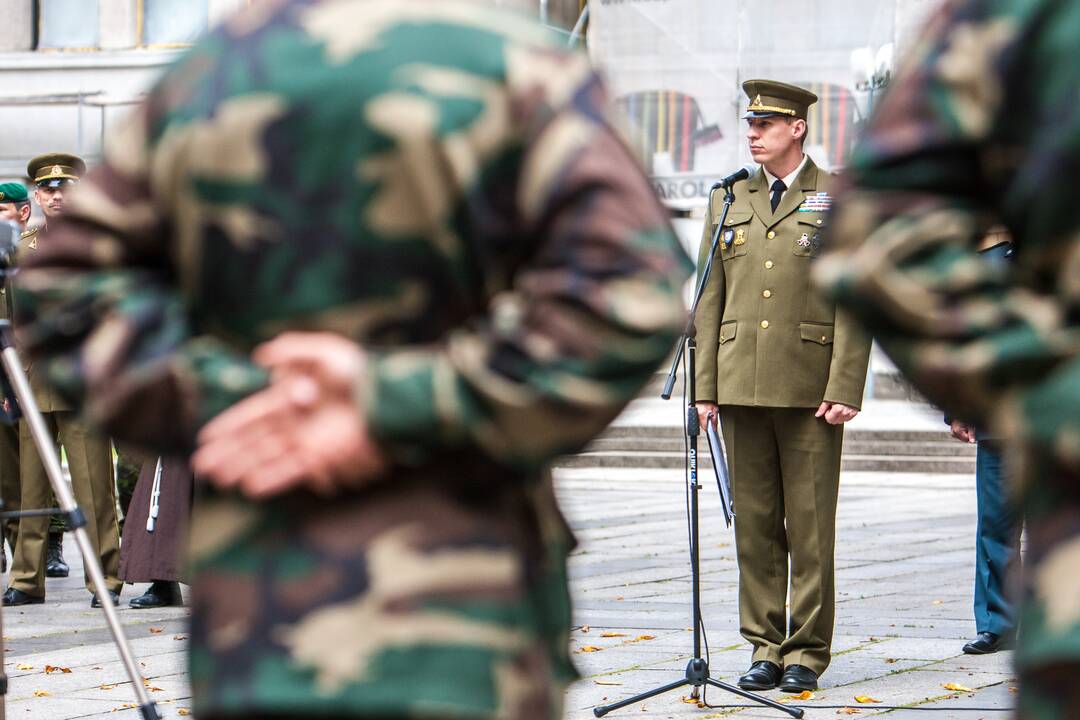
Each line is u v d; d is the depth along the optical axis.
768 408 8.45
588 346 2.35
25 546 12.03
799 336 8.35
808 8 29.03
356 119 2.45
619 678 8.70
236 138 2.50
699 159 30.00
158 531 11.32
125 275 2.63
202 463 2.45
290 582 2.42
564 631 2.62
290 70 2.50
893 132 2.60
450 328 2.50
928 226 2.53
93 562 5.59
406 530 2.41
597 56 30.34
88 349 2.56
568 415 2.36
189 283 2.59
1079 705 2.42
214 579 2.47
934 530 17.16
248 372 2.48
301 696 2.36
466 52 2.47
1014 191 2.56
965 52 2.58
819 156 28.92
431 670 2.36
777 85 8.50
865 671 8.93
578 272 2.37
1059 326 2.51
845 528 17.33
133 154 2.63
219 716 2.43
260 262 2.50
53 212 12.50
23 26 35.09
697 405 8.53
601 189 2.41
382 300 2.47
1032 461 2.51
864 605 11.59
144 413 2.52
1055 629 2.43
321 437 2.38
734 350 8.44
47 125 34.41
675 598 11.91
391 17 2.51
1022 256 2.62
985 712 7.79
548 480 2.68
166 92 2.62
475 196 2.43
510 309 2.43
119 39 34.34
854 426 26.31
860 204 2.60
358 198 2.45
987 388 2.49
